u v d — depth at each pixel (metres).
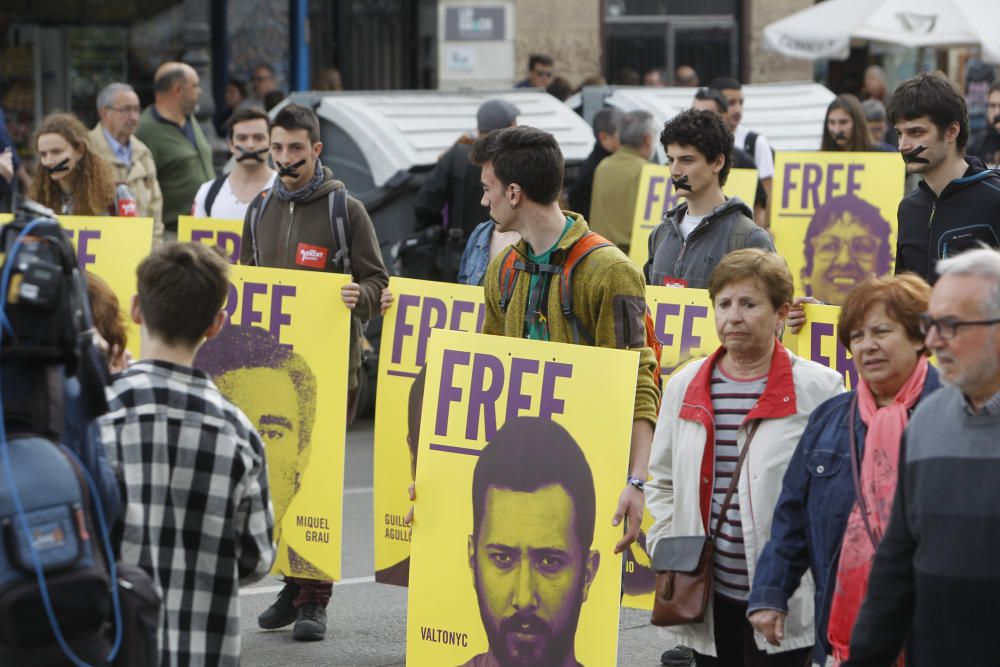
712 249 6.97
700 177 6.99
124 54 19.12
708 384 5.12
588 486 5.44
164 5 19.11
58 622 3.72
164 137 12.44
